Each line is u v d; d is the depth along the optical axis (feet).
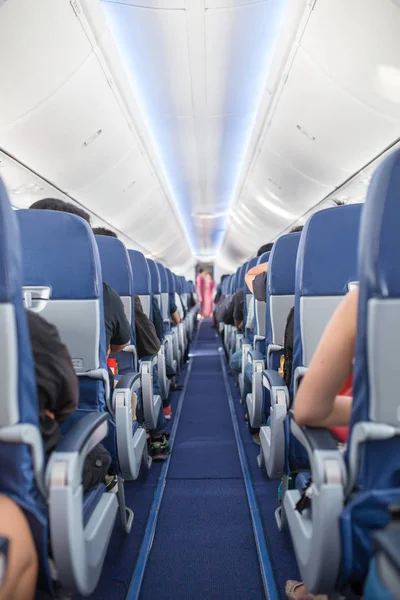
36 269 5.33
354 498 3.21
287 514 4.58
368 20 8.27
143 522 7.64
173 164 23.98
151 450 10.62
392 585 2.16
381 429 2.98
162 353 12.90
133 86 14.51
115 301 6.98
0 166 12.71
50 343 3.80
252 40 11.74
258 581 6.05
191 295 39.11
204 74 13.75
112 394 6.52
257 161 20.26
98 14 9.80
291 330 6.86
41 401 3.75
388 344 2.89
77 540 3.46
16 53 8.83
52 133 12.35
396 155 2.79
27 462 3.29
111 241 8.35
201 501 8.43
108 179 18.40
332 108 11.89
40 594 4.00
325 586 3.40
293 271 7.97
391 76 9.21
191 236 54.24
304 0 9.17
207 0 10.03
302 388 3.71
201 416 14.42
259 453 10.84
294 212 22.82
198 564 6.44
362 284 2.94
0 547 2.85
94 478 4.76
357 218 5.26
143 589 5.90
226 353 24.86
